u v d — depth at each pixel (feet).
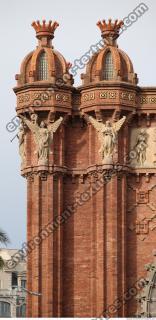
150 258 404.36
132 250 404.57
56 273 402.11
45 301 399.24
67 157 412.36
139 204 407.44
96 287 398.83
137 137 410.11
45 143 405.39
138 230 405.59
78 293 404.36
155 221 406.21
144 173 408.05
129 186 408.05
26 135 410.93
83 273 405.18
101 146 402.72
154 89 409.49
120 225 401.90
